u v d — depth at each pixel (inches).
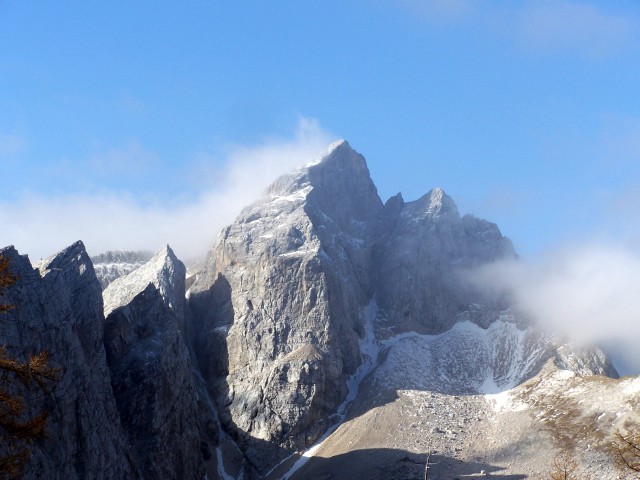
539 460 7357.3
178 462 7465.6
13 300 5792.3
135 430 7258.9
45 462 5310.0
